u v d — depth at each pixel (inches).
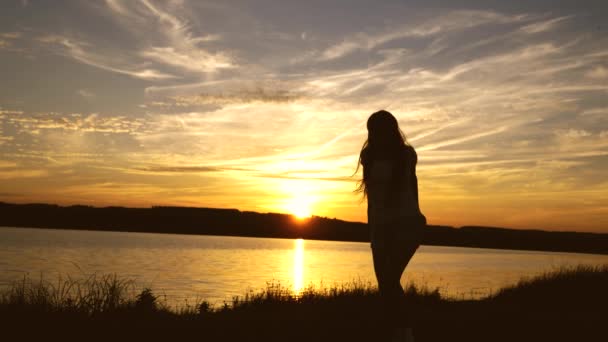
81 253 3056.1
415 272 2050.9
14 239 5290.4
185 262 2642.7
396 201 167.0
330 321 275.7
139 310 281.7
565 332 261.3
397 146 170.6
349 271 2266.2
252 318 282.4
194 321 266.4
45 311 259.9
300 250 6688.0
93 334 229.1
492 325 275.9
